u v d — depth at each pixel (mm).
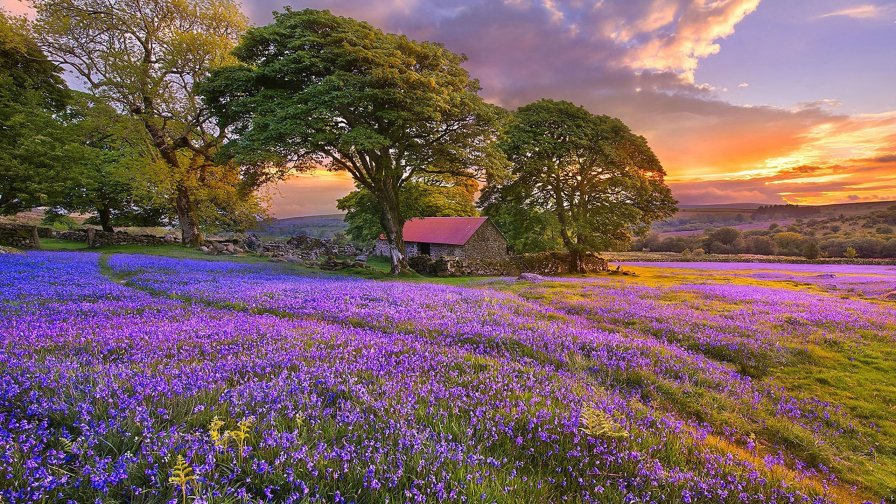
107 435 3898
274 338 8961
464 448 4383
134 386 5121
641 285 28078
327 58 28078
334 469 3682
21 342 7164
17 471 3217
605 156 46219
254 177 33750
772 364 11547
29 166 33000
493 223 57000
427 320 12461
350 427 4559
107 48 39438
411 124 28750
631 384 8758
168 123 41125
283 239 71500
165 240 47375
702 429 6871
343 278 27469
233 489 3266
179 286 17469
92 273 18922
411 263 41594
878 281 34969
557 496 3984
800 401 9180
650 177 50562
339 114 28156
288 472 3482
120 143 42094
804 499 4625
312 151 30812
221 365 6652
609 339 11648
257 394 5219
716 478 4637
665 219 52531
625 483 4215
